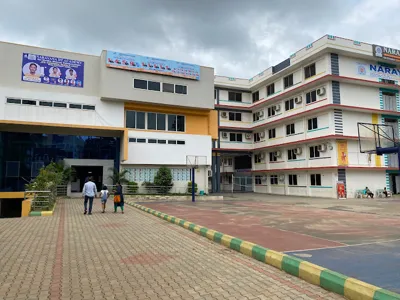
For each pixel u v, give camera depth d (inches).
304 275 197.5
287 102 1273.4
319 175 1115.9
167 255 262.1
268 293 174.7
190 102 1058.7
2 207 872.9
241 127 1465.3
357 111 1096.8
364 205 747.4
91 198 544.4
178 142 1035.9
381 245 284.8
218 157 1417.3
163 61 1028.5
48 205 563.2
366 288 159.2
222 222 442.6
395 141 1027.9
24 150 936.9
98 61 976.3
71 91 933.8
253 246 259.0
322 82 1093.1
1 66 868.0
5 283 192.7
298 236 331.3
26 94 876.0
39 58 906.1
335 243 294.0
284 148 1291.8
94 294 174.9
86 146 996.6
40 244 303.3
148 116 1035.3
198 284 190.7
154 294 174.7
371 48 1113.4
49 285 189.3
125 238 335.3
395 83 1175.0
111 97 948.0
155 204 775.1
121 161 957.2
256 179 1485.0
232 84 1450.5
